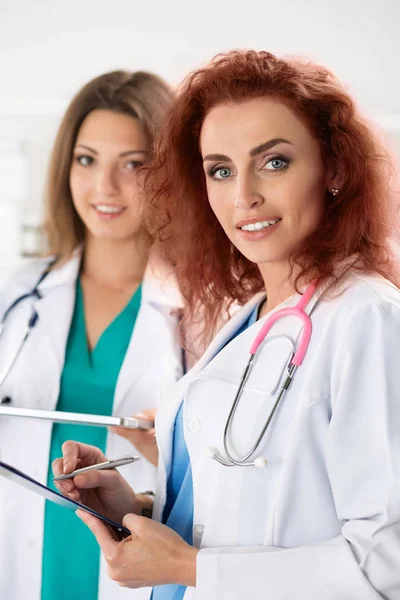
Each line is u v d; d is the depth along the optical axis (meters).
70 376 1.67
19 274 1.84
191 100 1.12
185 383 1.13
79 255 1.82
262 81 1.00
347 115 1.02
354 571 0.80
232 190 1.03
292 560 0.85
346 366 0.87
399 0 2.52
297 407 0.90
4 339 1.72
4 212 2.96
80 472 1.08
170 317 1.69
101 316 1.75
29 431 1.61
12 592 1.55
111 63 2.83
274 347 0.99
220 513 0.95
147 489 1.58
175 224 1.28
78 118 1.76
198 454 1.02
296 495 0.89
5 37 2.78
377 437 0.83
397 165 1.08
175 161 1.21
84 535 1.53
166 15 2.68
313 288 1.00
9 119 2.97
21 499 1.57
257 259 1.04
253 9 2.62
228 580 0.87
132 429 1.42
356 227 1.01
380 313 0.87
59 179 1.80
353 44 2.63
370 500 0.82
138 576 0.95
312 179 1.01
